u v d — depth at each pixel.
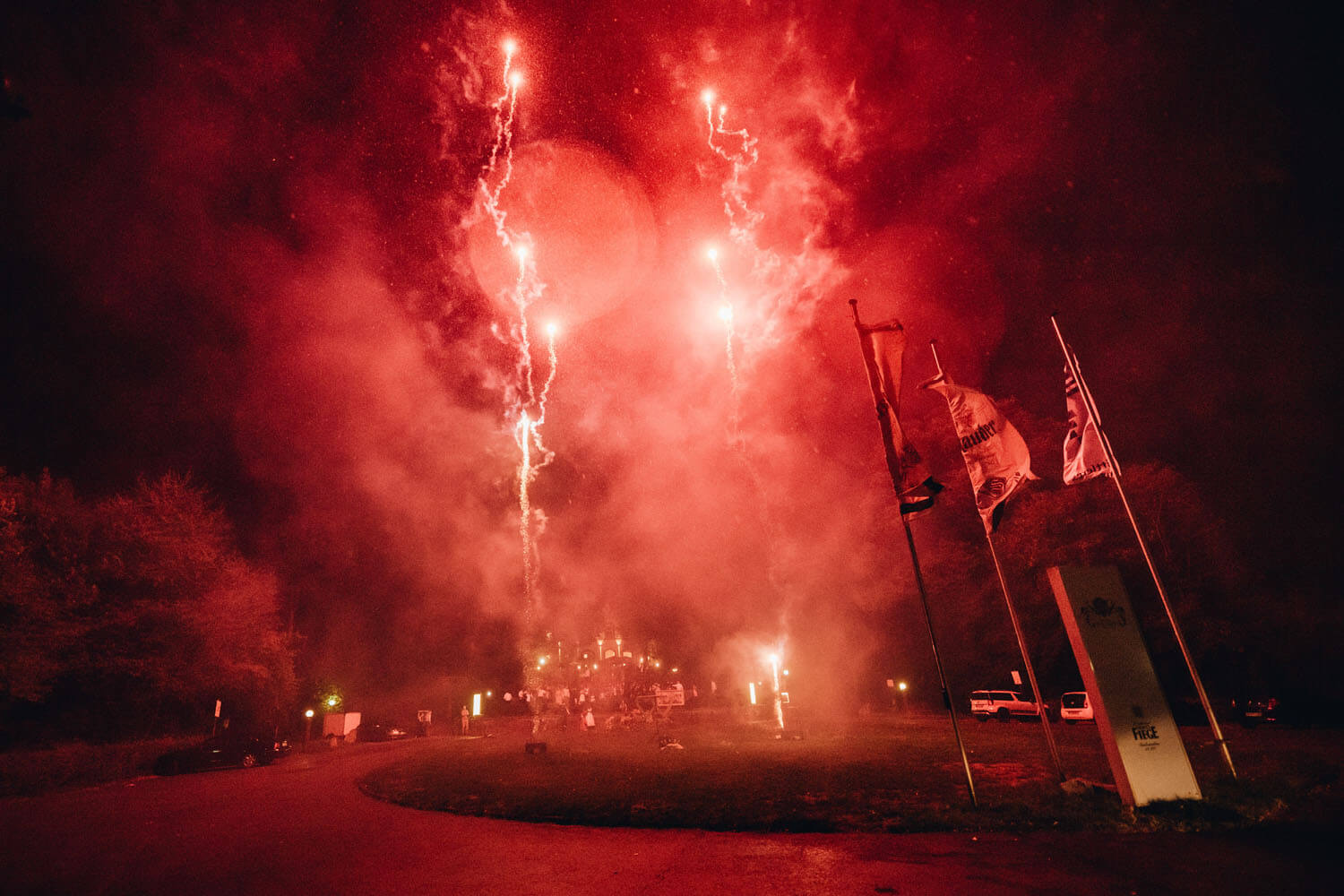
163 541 30.16
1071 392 14.06
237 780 22.48
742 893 7.74
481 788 16.66
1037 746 20.73
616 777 17.47
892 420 13.09
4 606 23.47
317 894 8.46
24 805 17.33
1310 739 20.14
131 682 29.05
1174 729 11.05
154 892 8.85
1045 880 7.60
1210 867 7.73
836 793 13.59
